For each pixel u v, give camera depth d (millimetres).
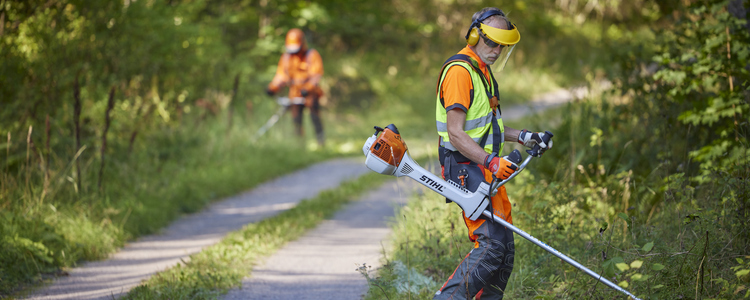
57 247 4641
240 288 3859
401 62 20031
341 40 20328
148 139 8016
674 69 4789
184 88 9297
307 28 17812
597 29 22250
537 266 3623
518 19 21781
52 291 3883
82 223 5043
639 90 5590
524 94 18688
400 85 18453
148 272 4332
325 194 7105
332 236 5375
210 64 10531
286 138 11125
